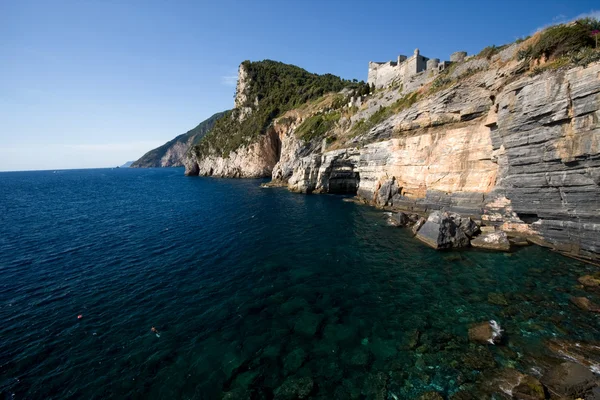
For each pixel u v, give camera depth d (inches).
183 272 850.1
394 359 482.3
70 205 2169.0
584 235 831.1
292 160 3208.7
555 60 927.7
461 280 752.3
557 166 861.2
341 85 5191.9
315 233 1236.5
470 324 562.9
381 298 679.1
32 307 663.1
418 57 2246.6
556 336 512.1
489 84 1167.6
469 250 971.3
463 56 1779.0
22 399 418.0
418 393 412.8
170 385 440.8
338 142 2588.6
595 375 412.8
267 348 518.3
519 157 957.2
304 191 2527.1
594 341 493.0
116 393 428.1
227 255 985.5
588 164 788.0
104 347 526.0
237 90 6466.5
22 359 495.8
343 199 2127.2
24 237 1248.2
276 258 948.6
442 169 1412.4
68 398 420.5
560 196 877.8
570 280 716.0
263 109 5108.3
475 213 1225.4
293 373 460.4
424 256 934.4
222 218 1571.1
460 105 1341.0
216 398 417.4
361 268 855.1
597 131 750.5
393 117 1779.0
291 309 641.0
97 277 823.7
